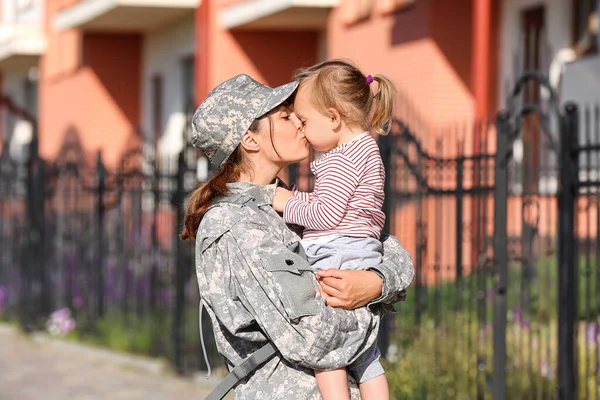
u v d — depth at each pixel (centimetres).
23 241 1438
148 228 1297
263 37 2059
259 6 1900
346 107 403
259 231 377
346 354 369
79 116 2609
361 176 402
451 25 1487
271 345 375
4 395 1008
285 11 1861
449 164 833
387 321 874
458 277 835
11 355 1242
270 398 375
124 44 2595
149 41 2547
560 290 719
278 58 2066
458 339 866
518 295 923
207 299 381
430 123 1457
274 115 396
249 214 382
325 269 391
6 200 1541
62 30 2566
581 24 1355
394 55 1589
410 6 1538
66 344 1284
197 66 2120
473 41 1466
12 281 1513
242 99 389
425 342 875
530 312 838
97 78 2580
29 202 1420
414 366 864
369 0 1672
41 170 1413
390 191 859
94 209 1328
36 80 3177
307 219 395
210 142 390
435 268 853
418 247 873
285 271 366
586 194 712
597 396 703
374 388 392
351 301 373
